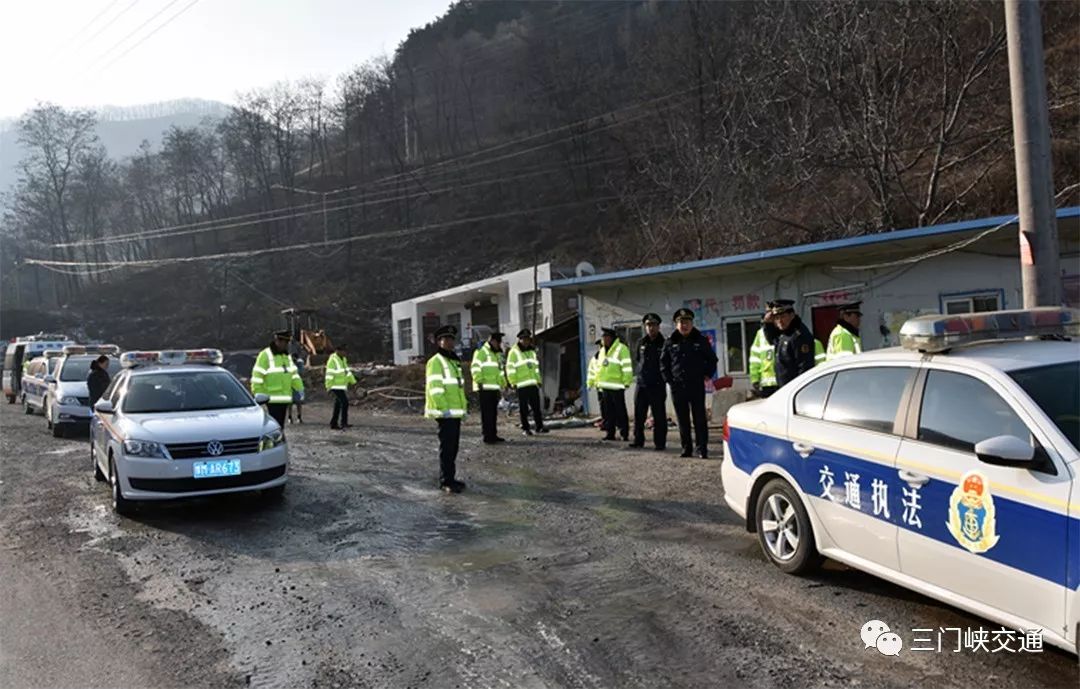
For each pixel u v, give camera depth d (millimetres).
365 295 60781
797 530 5340
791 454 5363
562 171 60156
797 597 4957
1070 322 4840
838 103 18578
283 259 70938
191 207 78125
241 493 8992
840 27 18891
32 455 13461
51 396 17062
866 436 4770
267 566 6145
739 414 6074
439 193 68438
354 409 23562
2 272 73938
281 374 12797
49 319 66375
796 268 14562
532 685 3865
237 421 8305
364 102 72750
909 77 19094
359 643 4488
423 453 12516
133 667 4262
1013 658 3992
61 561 6473
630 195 36156
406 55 82500
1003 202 20094
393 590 5418
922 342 4578
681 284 16500
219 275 71250
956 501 4059
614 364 13352
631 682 3857
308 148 75625
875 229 19469
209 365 10125
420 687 3887
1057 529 3520
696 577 5449
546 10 73812
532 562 5992
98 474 10297
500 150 65500
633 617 4723
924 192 20938
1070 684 3703
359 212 71188
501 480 9695
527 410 14883
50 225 70625
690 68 36188
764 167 23625
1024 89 7305
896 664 3961
